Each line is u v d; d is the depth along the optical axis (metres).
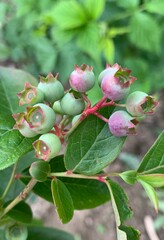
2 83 0.21
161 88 0.63
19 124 0.17
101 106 0.17
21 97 0.17
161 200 0.53
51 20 0.52
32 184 0.19
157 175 0.17
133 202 0.59
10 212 0.21
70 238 0.24
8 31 0.65
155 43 0.52
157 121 0.66
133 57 0.61
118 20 0.57
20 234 0.21
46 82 0.17
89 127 0.18
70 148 0.18
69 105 0.17
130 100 0.16
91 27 0.48
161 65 0.60
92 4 0.48
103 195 0.21
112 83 0.16
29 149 0.18
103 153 0.18
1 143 0.18
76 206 0.21
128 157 0.60
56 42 0.59
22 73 0.22
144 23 0.52
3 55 0.65
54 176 0.18
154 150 0.18
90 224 0.57
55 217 0.56
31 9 0.57
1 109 0.20
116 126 0.17
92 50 0.49
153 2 0.51
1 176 0.23
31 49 0.65
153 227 0.56
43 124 0.16
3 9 0.63
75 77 0.17
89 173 0.18
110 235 0.57
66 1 0.48
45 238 0.24
